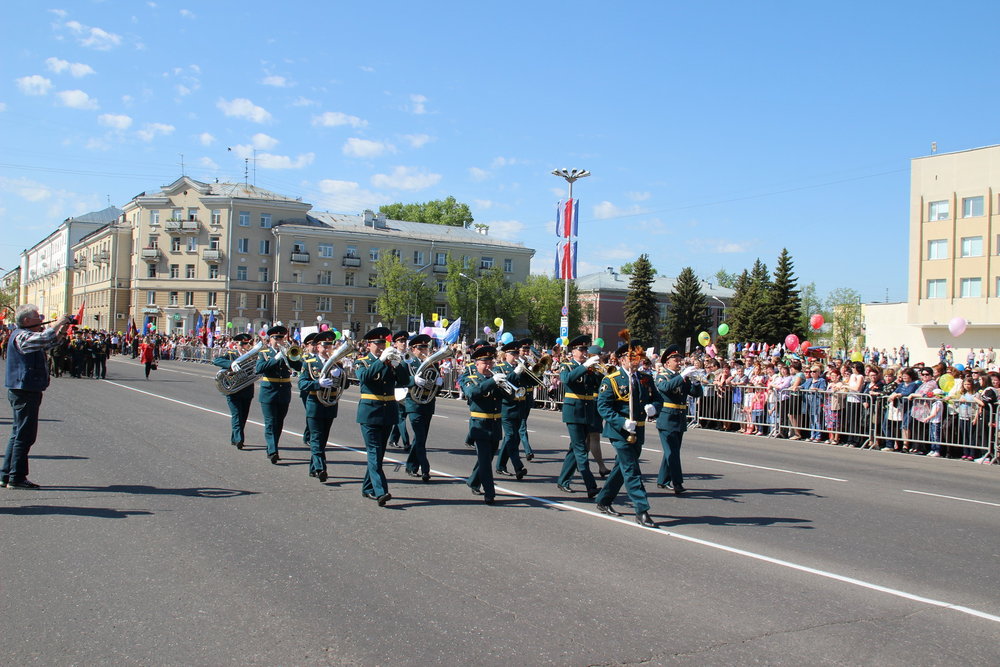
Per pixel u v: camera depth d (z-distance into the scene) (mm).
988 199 48062
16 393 8758
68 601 5312
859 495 10227
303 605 5328
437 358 9656
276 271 72500
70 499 8359
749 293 69125
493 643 4758
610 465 12438
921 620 5391
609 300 85625
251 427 15641
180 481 9578
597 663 4516
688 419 20219
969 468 13781
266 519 7762
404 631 4914
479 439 8875
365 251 75562
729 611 5445
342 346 9352
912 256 51562
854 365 17578
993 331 47906
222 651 4551
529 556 6676
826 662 4633
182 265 73500
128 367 42750
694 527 7988
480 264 80562
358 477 10266
